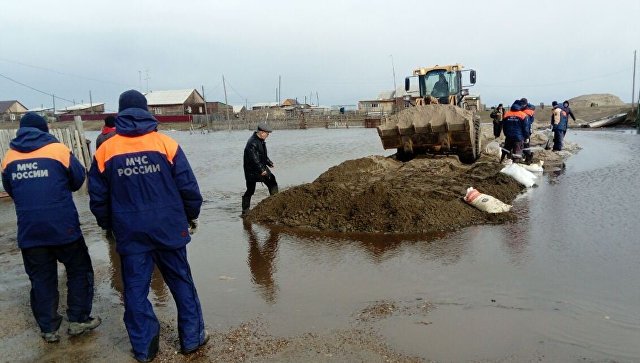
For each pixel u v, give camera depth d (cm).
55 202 398
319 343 376
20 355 380
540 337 370
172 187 362
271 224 775
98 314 454
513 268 522
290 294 481
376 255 590
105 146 353
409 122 1238
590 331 378
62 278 568
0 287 534
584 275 494
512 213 750
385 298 459
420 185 919
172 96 8462
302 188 829
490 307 427
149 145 353
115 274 570
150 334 361
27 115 417
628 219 698
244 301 468
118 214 352
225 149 2628
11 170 397
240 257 612
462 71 1683
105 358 371
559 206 803
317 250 624
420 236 660
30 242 392
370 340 377
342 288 490
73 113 8875
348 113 6850
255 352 367
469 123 1172
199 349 375
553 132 1650
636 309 414
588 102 7169
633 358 338
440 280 497
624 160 1359
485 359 342
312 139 3341
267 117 6378
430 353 352
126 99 365
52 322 399
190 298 372
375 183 862
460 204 762
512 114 1228
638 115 2809
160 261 367
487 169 1076
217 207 952
